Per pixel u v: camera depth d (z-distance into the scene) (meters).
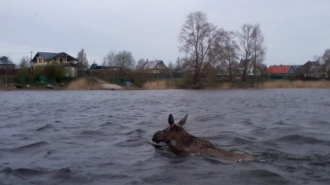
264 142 9.98
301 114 17.92
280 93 48.19
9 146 9.31
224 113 18.42
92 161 7.68
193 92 51.34
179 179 6.37
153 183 6.12
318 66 88.50
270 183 6.11
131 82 70.38
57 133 11.56
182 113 18.47
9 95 41.44
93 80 67.75
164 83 65.94
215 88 69.69
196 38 67.06
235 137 10.63
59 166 7.23
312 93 47.84
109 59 97.25
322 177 6.45
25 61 99.62
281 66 128.50
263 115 17.33
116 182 6.17
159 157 8.09
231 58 72.50
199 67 67.75
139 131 11.79
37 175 6.57
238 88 69.75
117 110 20.72
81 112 19.39
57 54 92.94
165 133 9.33
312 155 8.26
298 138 10.48
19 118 16.27
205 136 10.93
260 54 76.19
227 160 7.72
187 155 8.29
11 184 6.05
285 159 7.81
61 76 66.00
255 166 7.14
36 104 26.39
